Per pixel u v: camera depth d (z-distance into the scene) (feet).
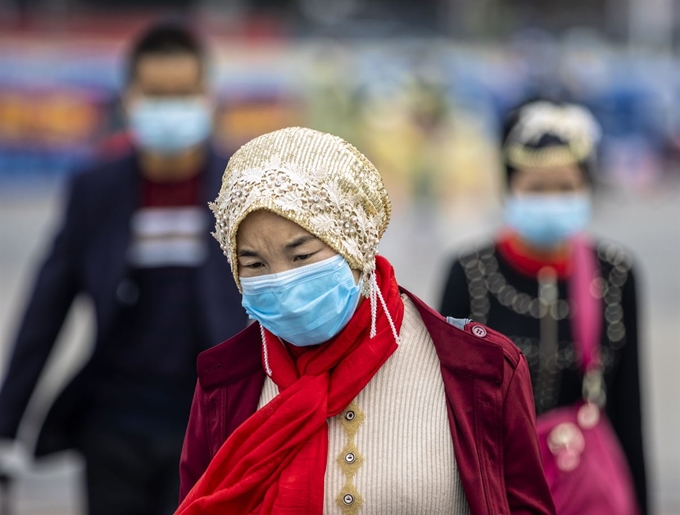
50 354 26.03
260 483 13.74
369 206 13.67
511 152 23.12
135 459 24.85
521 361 14.58
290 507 13.53
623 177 108.06
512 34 130.31
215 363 14.80
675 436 41.14
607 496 20.74
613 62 116.57
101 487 25.00
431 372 14.24
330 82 87.66
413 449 13.87
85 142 97.96
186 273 24.88
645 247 80.69
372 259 13.91
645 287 66.39
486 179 90.63
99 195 25.26
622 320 22.61
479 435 14.06
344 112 86.58
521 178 22.94
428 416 14.02
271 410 13.84
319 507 13.58
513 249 23.27
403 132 82.28
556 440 20.97
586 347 22.27
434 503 13.80
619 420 22.70
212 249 24.90
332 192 13.26
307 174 13.21
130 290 24.90
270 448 13.65
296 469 13.66
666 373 48.47
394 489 13.71
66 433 25.82
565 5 136.46
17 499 36.09
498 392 14.06
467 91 99.60
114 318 24.71
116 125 61.67
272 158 13.33
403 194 83.30
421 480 13.76
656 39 129.18
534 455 14.33
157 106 24.90
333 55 90.38
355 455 13.83
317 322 13.50
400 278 67.67
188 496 14.15
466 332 14.25
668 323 57.41
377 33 124.88
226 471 14.05
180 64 25.22
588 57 111.14
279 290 13.29
